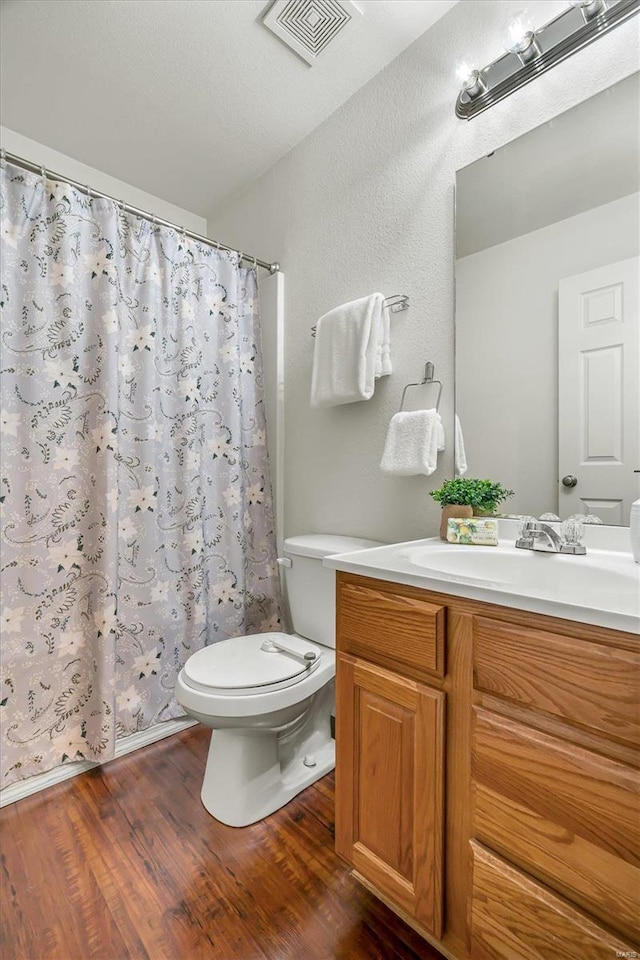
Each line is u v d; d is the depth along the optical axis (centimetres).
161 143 196
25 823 130
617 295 109
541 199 122
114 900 106
